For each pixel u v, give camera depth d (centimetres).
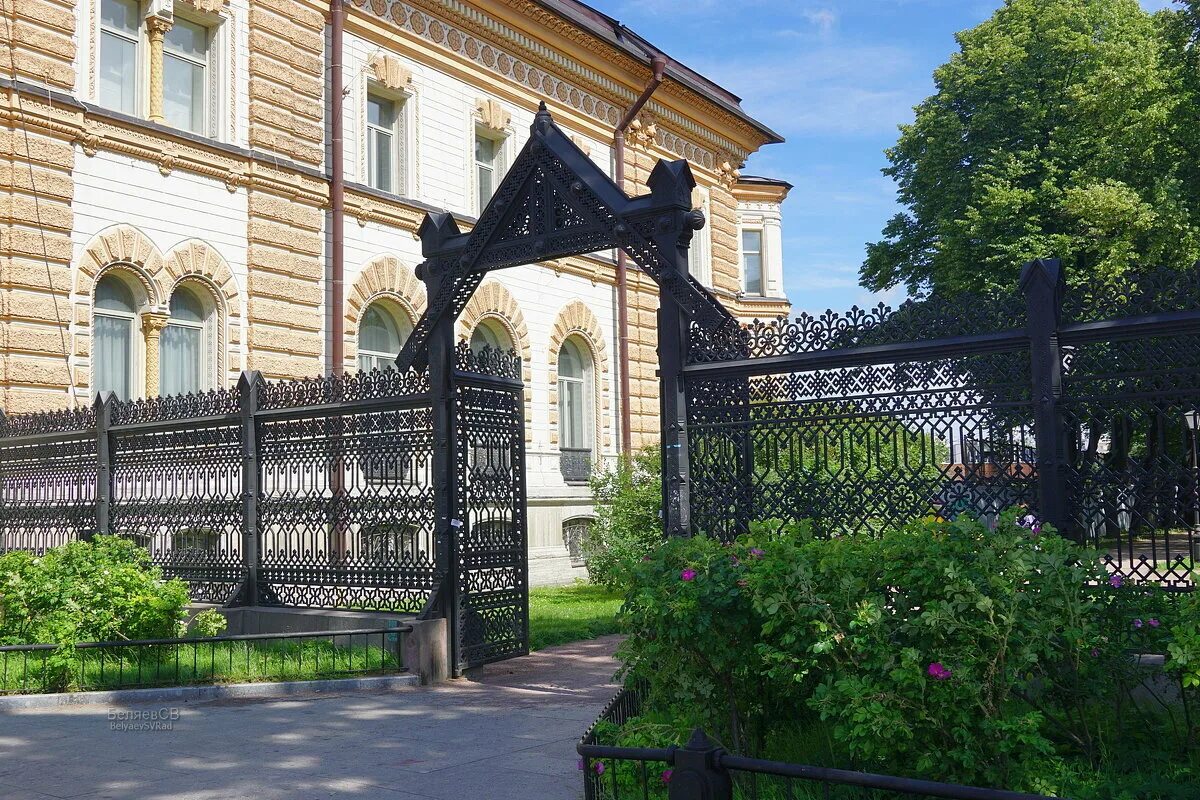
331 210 1933
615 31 2583
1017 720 513
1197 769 545
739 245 3145
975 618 528
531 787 627
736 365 847
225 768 681
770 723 640
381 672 1009
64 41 1560
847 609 554
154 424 1305
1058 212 2758
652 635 618
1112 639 565
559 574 2117
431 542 1080
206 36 1803
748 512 840
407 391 1097
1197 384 675
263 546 1213
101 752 727
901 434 840
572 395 2512
